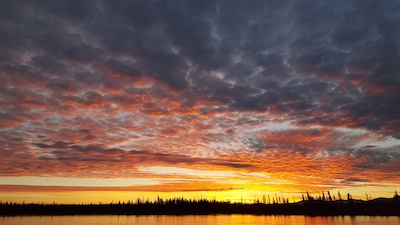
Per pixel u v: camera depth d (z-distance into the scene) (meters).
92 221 177.25
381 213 192.62
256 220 178.00
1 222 163.50
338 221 148.38
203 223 153.88
